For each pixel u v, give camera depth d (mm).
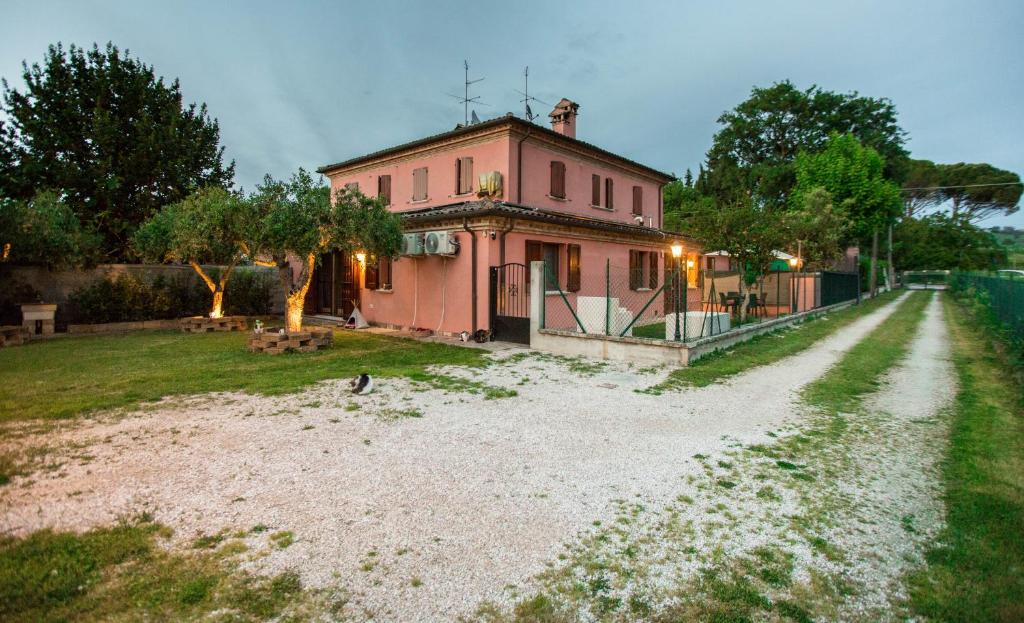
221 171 22422
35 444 5172
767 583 3051
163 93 20531
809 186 31359
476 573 3100
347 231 10336
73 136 18516
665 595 2924
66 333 14328
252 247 10820
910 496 4234
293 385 7871
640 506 4031
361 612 2719
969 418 6348
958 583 3031
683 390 7910
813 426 6129
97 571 3025
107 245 19141
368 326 16234
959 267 51156
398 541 3447
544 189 16359
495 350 11594
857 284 28719
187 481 4340
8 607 2670
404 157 18094
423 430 5824
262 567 3107
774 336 13906
